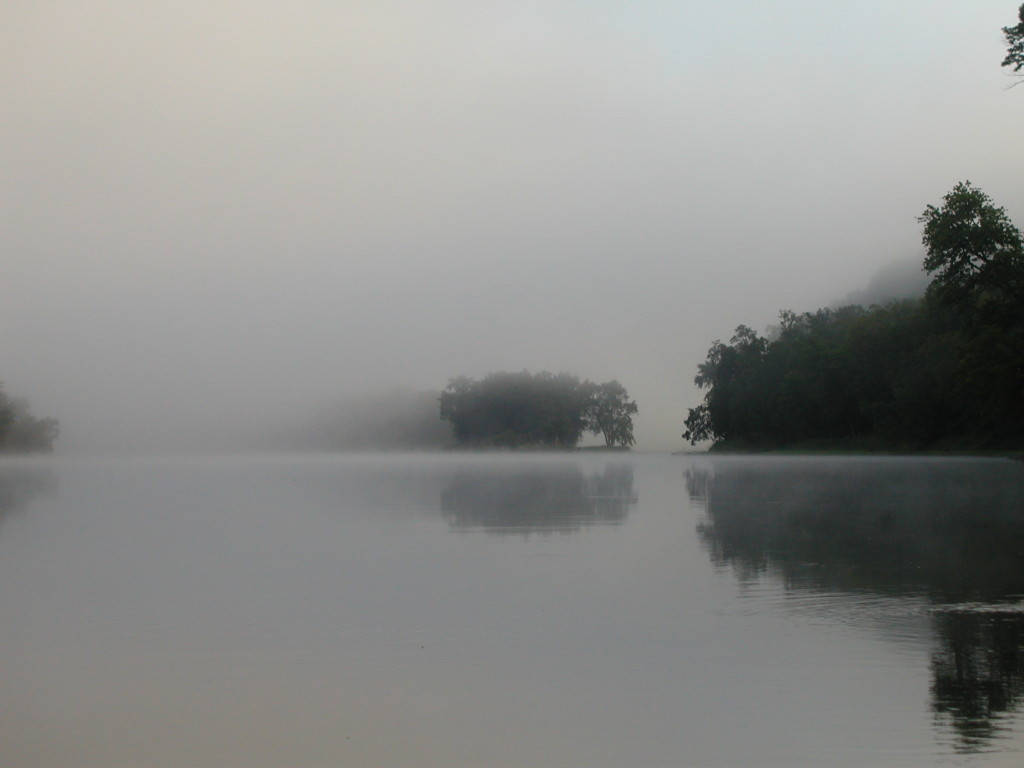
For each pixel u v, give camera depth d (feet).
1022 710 35.29
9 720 35.78
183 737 34.01
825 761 30.86
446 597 57.72
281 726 34.94
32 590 61.05
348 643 46.37
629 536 89.86
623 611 53.01
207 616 52.65
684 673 40.63
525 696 37.91
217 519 113.39
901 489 155.94
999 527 94.32
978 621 49.78
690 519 107.24
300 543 86.12
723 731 33.60
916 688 38.04
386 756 32.04
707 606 54.24
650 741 32.81
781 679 39.52
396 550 80.43
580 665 42.09
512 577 65.00
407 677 40.70
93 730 34.68
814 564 69.72
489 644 45.96
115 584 63.26
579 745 32.63
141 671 41.88
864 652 43.57
